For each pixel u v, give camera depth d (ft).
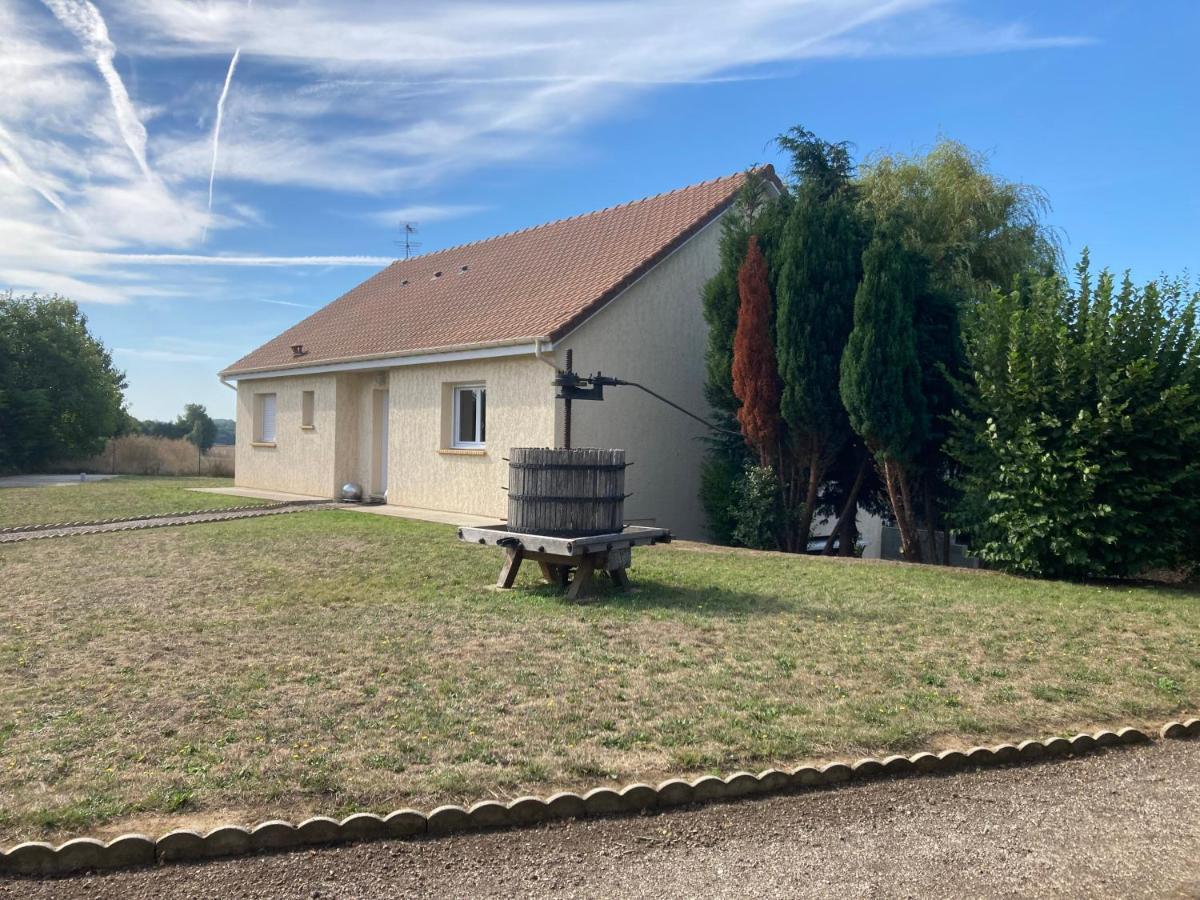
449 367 52.13
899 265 37.47
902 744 16.20
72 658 20.31
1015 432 33.65
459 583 29.94
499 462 48.37
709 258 51.88
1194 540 32.86
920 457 40.68
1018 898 11.51
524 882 11.55
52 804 12.75
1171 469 32.27
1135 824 13.82
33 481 91.76
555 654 21.03
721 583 30.27
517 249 64.49
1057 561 33.12
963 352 39.91
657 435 49.01
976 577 33.14
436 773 14.10
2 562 34.47
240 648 21.30
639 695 18.10
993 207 50.70
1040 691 19.44
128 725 15.89
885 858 12.48
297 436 66.74
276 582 30.01
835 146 43.80
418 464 54.75
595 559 27.99
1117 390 31.42
